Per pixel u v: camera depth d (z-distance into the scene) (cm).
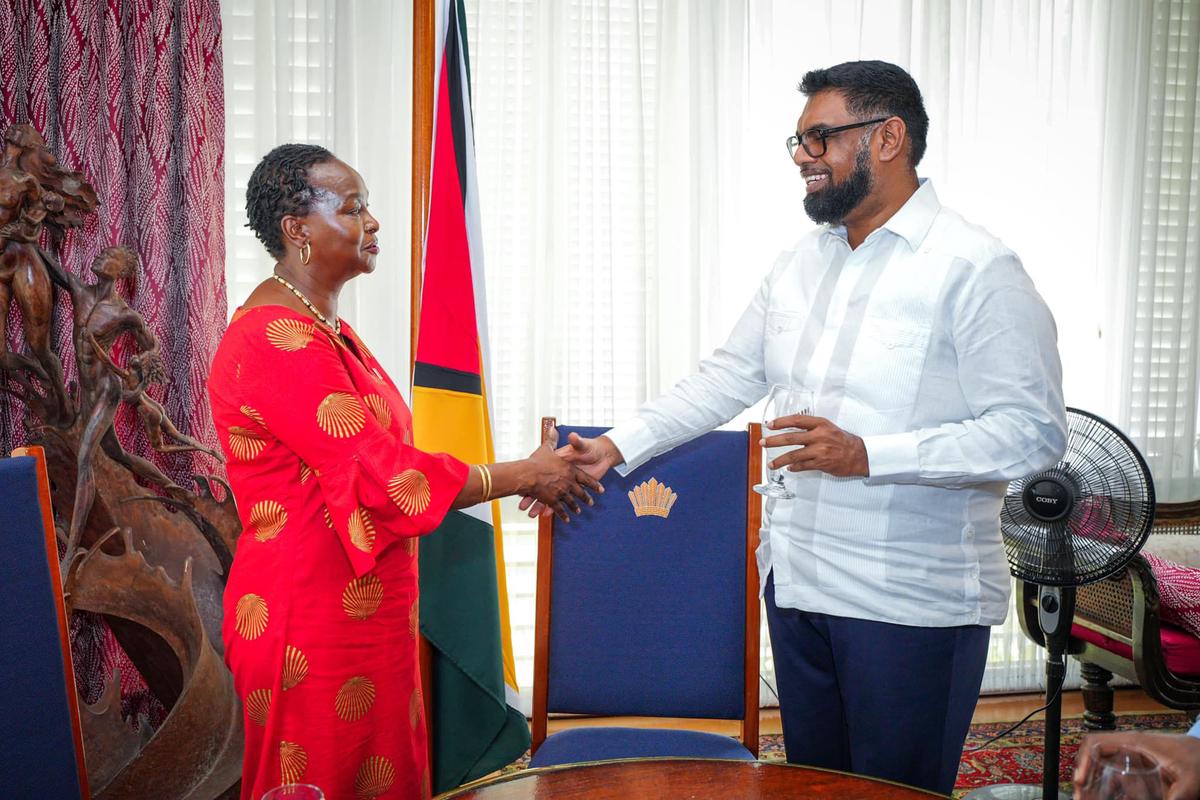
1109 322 333
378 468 154
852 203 168
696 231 305
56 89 247
